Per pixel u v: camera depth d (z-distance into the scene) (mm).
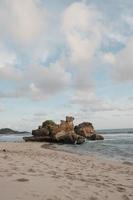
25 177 9039
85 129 67125
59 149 35250
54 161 16188
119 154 28234
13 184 7773
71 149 36250
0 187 7324
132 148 36625
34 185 7879
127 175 12484
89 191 8023
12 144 40438
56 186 8117
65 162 16297
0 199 6242
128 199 7598
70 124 59094
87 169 13703
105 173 12680
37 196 6750
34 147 34594
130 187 9383
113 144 47375
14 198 6387
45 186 7926
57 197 6891
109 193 8070
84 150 34375
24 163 13227
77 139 52000
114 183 9953
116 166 16422
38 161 15016
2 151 22391
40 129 59344
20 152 22594
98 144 48562
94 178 10734
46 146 40906
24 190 7188
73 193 7539
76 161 17969
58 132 55906
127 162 19562
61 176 10250
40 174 10125
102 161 19484
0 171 9914
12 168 10969
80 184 8922
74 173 11625
